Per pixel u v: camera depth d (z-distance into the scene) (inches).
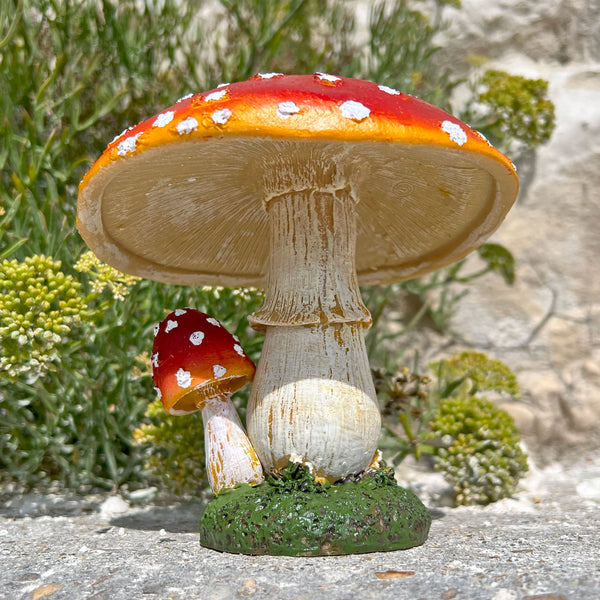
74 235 26.9
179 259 25.0
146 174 21.8
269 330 22.3
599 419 32.9
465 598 18.4
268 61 29.6
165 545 21.9
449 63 35.9
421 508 21.8
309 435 21.3
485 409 27.6
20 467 26.4
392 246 25.1
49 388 26.4
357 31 34.4
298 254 22.0
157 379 22.4
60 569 20.3
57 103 27.0
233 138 19.8
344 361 21.7
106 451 26.4
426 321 34.3
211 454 22.2
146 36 28.4
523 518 24.3
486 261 34.2
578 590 18.4
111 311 25.4
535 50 35.9
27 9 27.0
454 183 22.7
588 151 33.8
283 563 20.3
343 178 21.9
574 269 33.7
